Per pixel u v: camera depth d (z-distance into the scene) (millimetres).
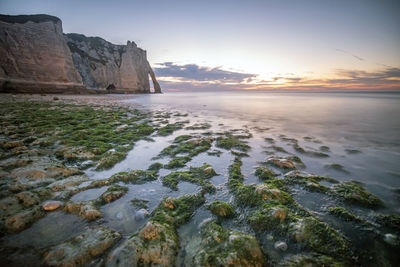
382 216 3439
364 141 8820
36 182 4258
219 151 7074
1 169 4734
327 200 3951
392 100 39188
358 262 2518
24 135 8180
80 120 12188
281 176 5062
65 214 3326
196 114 18562
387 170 5625
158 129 10805
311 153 7031
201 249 2582
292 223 3027
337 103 32062
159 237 2680
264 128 11633
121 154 6387
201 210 3578
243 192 3994
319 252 2602
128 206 3684
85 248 2512
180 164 5789
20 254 2475
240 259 2354
